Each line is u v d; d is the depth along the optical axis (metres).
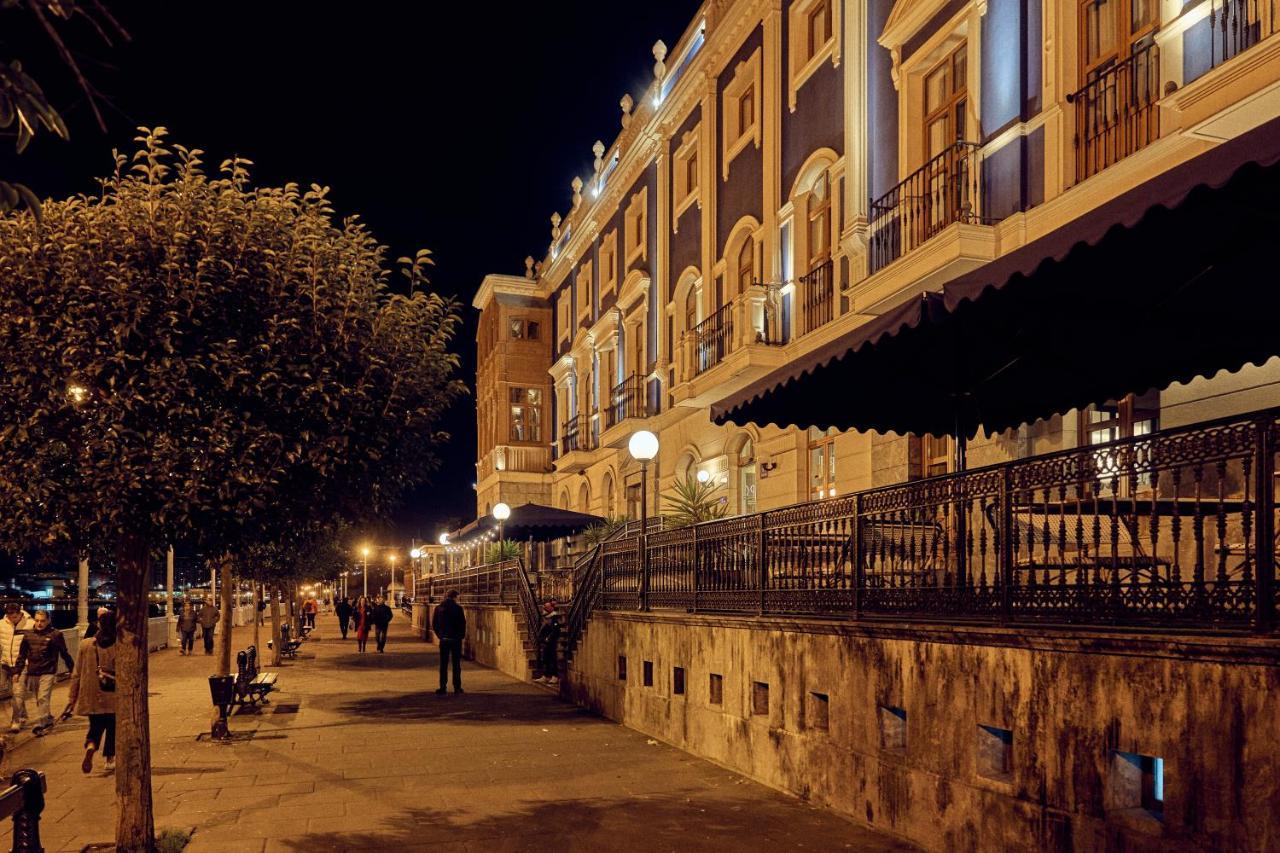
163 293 6.88
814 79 18.52
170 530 6.95
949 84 14.47
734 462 22.03
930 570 7.25
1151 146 9.88
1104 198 10.70
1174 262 6.18
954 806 6.61
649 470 27.80
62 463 6.94
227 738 12.41
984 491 6.66
